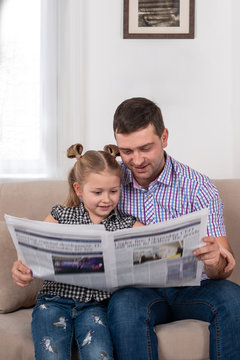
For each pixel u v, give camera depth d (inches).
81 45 99.3
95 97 100.0
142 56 100.3
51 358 46.9
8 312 59.9
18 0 96.2
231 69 99.8
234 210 70.4
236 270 68.4
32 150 96.7
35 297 62.7
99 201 56.8
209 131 100.8
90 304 54.5
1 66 95.5
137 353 47.6
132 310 49.2
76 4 98.3
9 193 70.2
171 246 49.2
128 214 60.8
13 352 52.1
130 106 54.5
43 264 51.4
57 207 60.4
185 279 52.0
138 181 60.4
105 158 57.2
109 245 48.5
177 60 100.5
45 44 96.8
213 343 49.4
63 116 98.5
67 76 98.4
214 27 100.3
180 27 99.7
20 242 51.1
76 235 48.3
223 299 50.3
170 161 60.9
